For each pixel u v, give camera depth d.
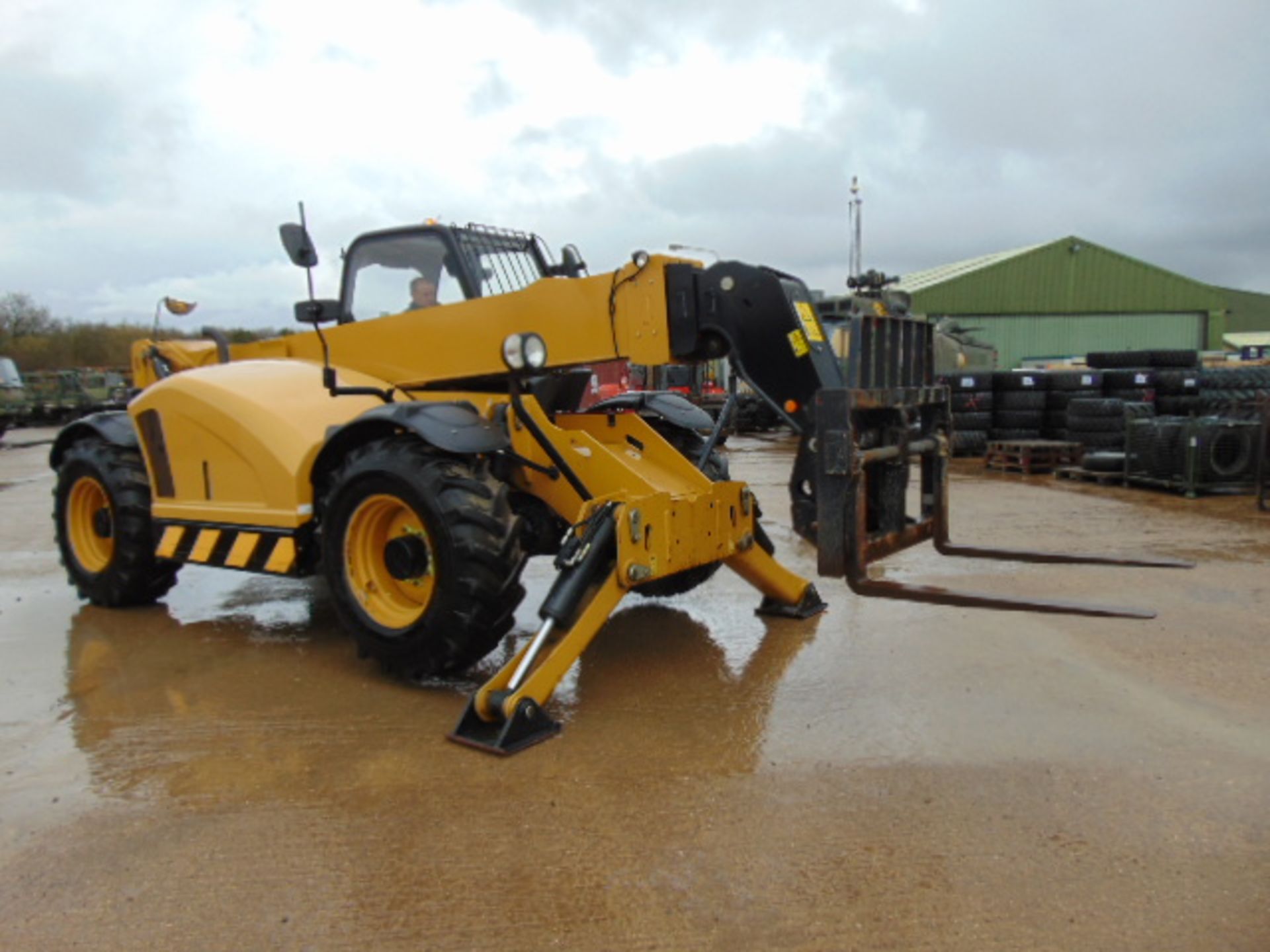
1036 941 2.17
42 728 3.54
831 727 3.41
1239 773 2.99
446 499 3.60
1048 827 2.67
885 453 3.67
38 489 11.78
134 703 3.78
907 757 3.14
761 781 2.98
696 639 4.53
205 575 6.26
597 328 4.05
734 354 3.78
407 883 2.45
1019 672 3.96
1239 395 12.65
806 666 4.09
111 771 3.14
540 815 2.79
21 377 25.44
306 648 4.51
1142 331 35.94
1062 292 35.50
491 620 3.63
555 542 4.73
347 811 2.84
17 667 4.28
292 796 2.94
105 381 29.83
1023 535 7.05
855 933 2.21
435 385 4.59
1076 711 3.52
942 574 5.81
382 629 3.88
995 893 2.36
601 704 3.68
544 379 4.74
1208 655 4.14
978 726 3.39
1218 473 9.06
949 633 4.52
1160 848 2.55
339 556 4.00
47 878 2.49
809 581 5.19
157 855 2.60
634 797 2.89
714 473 4.83
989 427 13.57
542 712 3.37
